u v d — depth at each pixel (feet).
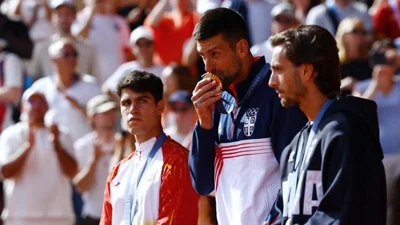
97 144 92.48
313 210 47.21
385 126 95.81
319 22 115.55
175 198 58.13
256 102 53.78
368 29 117.91
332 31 115.24
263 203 53.11
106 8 120.88
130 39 120.88
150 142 59.93
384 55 101.19
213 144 54.39
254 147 53.52
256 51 100.83
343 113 47.21
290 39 48.16
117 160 82.69
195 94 53.57
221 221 54.54
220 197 54.54
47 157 92.12
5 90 107.14
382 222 47.09
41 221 91.97
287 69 48.19
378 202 46.75
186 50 112.06
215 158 54.80
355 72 102.22
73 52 105.50
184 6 117.91
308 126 48.88
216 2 110.11
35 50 117.70
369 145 47.01
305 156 48.03
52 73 117.39
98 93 106.73
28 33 118.32
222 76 53.36
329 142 46.70
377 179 46.88
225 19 53.06
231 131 54.24
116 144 85.97
